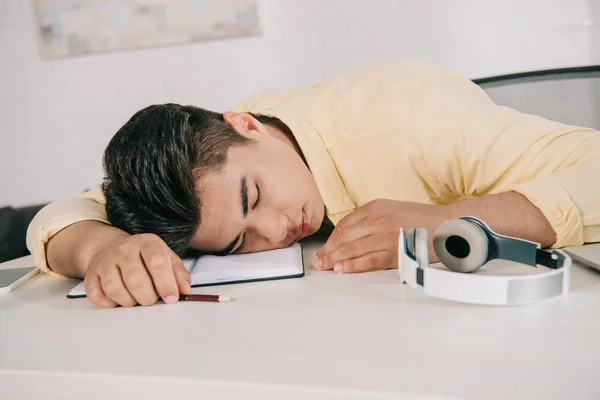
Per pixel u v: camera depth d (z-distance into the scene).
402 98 0.86
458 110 0.79
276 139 0.83
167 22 1.87
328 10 1.76
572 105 1.02
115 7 1.90
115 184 0.68
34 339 0.44
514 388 0.29
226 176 0.66
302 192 0.76
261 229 0.69
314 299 0.48
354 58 1.78
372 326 0.40
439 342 0.36
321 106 0.94
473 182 0.77
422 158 0.83
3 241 1.22
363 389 0.29
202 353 0.37
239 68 1.87
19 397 0.37
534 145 0.69
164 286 0.51
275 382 0.31
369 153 0.85
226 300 0.50
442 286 0.43
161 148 0.64
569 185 0.58
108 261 0.54
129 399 0.34
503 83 1.07
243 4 1.81
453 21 1.69
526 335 0.36
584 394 0.28
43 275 0.74
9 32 1.99
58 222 0.72
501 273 0.49
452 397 0.28
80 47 1.95
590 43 1.61
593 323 0.37
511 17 1.65
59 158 2.08
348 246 0.59
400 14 1.72
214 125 0.72
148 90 1.96
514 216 0.58
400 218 0.60
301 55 1.81
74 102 2.02
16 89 2.04
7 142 2.09
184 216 0.64
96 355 0.39
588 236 0.59
